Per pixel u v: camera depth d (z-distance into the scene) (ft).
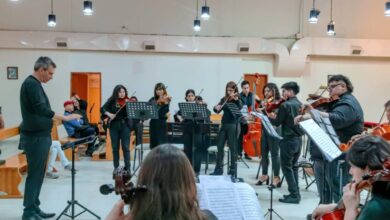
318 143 9.58
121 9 31.35
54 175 18.65
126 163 18.60
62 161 19.62
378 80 33.45
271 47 31.96
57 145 19.03
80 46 31.01
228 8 32.07
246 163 22.63
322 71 33.17
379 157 5.55
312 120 10.55
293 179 14.93
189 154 19.12
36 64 11.92
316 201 15.33
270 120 15.17
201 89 32.73
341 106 11.00
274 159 16.98
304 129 9.88
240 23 32.27
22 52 31.04
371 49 32.30
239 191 7.40
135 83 32.22
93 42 31.09
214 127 21.89
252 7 32.17
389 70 33.42
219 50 31.91
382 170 5.32
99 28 31.35
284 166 14.87
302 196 16.03
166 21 31.76
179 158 4.01
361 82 33.42
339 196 11.12
